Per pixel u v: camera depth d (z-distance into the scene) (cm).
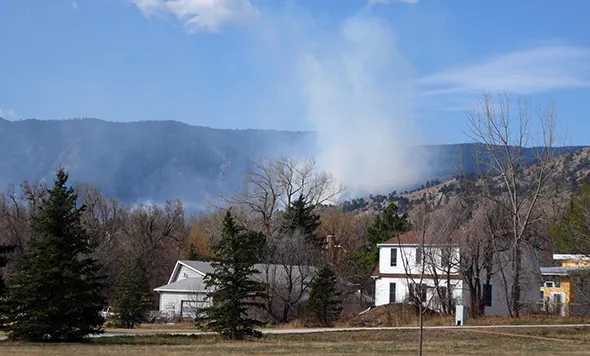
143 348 3003
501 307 6106
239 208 7750
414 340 3697
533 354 2959
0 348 2956
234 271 3709
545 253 7594
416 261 5853
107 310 6756
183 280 7050
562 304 5891
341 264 6912
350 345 3356
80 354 2694
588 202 5731
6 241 7388
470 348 3256
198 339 3597
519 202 5275
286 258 6025
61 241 3300
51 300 3272
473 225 5319
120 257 8275
